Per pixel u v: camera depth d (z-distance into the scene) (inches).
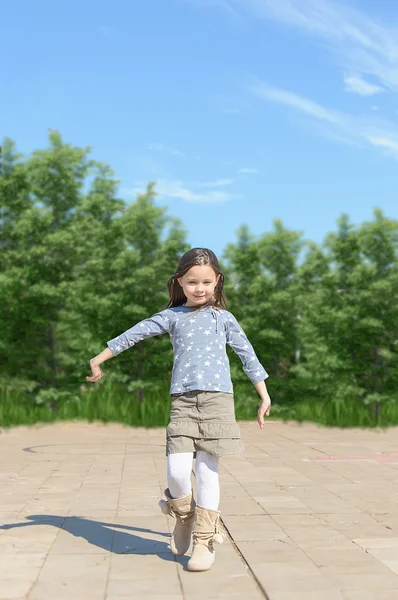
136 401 664.4
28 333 663.1
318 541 181.9
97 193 787.4
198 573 151.7
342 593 136.2
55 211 695.7
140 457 393.1
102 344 675.4
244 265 726.5
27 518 212.2
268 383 691.4
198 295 163.6
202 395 155.2
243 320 701.3
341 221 691.4
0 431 582.6
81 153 709.3
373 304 648.4
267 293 698.8
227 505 236.4
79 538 185.0
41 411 639.8
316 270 715.4
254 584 143.7
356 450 429.4
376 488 274.5
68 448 449.7
